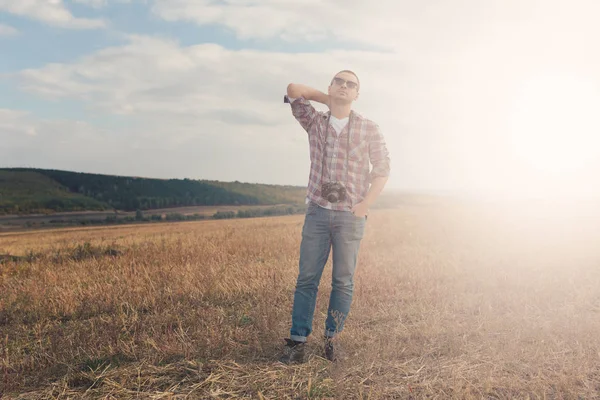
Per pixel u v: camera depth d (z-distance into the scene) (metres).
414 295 5.26
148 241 14.62
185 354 3.32
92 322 4.36
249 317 4.38
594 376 2.96
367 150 3.33
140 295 5.45
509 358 3.21
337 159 3.29
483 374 2.95
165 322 4.30
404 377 2.95
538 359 3.20
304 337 3.28
